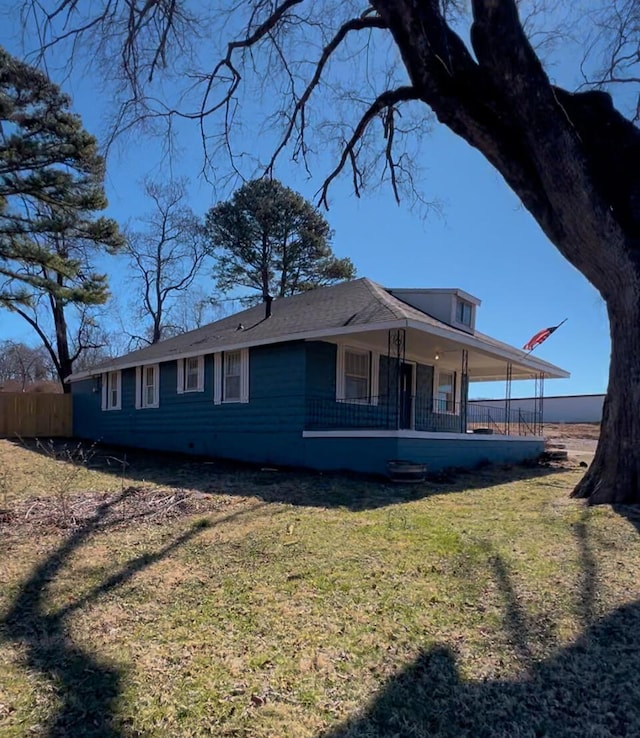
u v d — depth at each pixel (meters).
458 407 16.44
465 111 6.91
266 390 12.02
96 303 17.84
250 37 8.27
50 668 3.11
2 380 41.56
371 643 3.31
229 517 6.41
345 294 13.47
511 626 3.50
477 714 2.65
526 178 7.01
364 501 7.45
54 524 6.16
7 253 15.68
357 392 12.48
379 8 6.89
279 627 3.54
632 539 5.25
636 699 2.74
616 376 6.97
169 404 15.02
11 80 13.67
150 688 2.88
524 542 5.27
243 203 24.77
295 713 2.65
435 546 5.14
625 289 6.75
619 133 6.90
